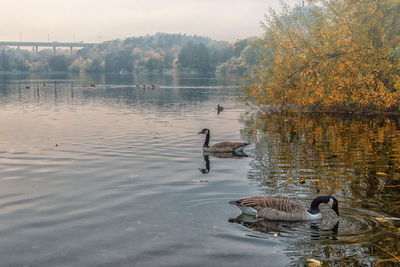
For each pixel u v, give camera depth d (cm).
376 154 1608
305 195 1060
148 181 1219
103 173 1327
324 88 3195
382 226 848
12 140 2012
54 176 1290
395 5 3003
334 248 743
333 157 1562
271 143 1917
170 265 679
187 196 1059
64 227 846
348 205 984
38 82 10819
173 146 1848
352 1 3127
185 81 11375
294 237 795
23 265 680
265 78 3644
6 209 964
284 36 3584
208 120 2908
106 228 840
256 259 700
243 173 1315
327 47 3192
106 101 4734
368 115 3098
